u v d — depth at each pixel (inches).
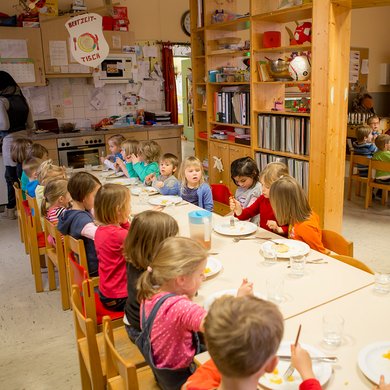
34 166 160.4
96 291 96.7
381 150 207.5
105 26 248.1
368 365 49.9
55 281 135.9
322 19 139.8
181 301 57.6
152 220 67.9
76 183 106.9
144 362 72.1
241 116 193.2
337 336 55.8
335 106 147.2
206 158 236.7
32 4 222.8
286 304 65.5
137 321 68.6
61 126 249.1
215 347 37.8
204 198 135.8
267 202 116.6
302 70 156.9
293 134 168.2
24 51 223.0
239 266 80.9
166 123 272.4
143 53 273.9
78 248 95.7
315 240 91.7
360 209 211.5
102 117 269.0
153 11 272.5
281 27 180.9
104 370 69.6
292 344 50.9
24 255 164.7
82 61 181.2
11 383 93.5
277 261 82.9
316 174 154.3
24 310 123.3
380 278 70.9
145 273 60.7
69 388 91.4
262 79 177.5
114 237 86.0
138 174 167.6
